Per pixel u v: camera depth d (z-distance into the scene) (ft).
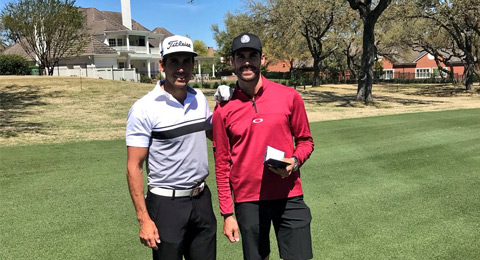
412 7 83.82
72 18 94.02
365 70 67.51
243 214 8.48
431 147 26.66
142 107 7.64
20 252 11.61
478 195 17.07
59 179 18.84
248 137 8.25
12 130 32.91
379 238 12.87
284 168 7.72
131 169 7.59
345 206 15.88
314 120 42.32
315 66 120.78
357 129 34.76
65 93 63.05
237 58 8.16
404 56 164.86
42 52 94.79
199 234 8.44
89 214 14.60
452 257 11.55
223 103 8.41
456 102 70.38
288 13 91.86
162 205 7.95
